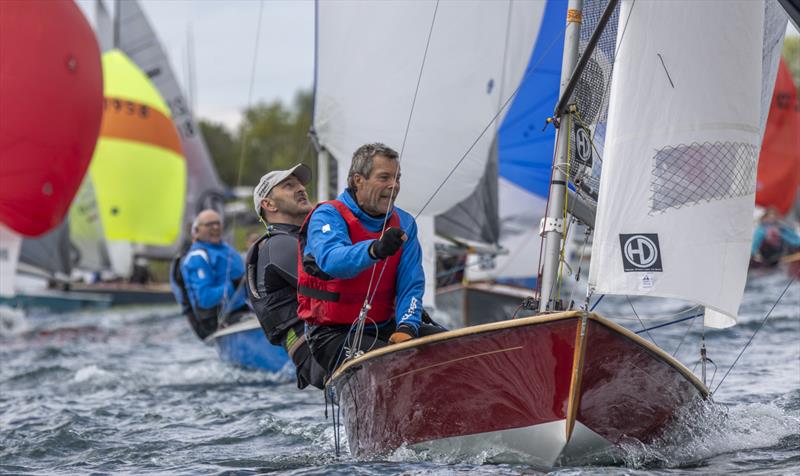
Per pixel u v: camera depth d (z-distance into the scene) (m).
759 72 16.98
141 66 93.62
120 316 66.31
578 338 14.95
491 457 16.22
